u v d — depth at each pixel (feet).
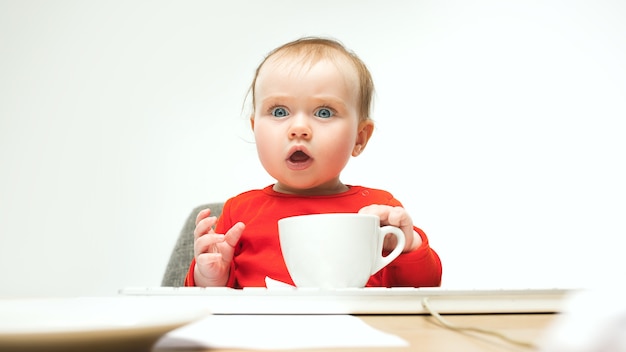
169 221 6.40
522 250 6.53
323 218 2.16
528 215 6.56
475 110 6.66
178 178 6.45
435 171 6.57
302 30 6.72
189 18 6.66
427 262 2.81
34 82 6.51
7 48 6.53
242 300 1.74
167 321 0.94
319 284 2.17
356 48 6.68
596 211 6.58
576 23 6.79
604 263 6.49
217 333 1.27
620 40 6.79
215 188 6.46
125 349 0.93
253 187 6.47
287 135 3.28
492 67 6.72
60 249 6.31
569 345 0.66
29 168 6.40
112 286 6.29
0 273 6.26
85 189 6.40
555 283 6.44
